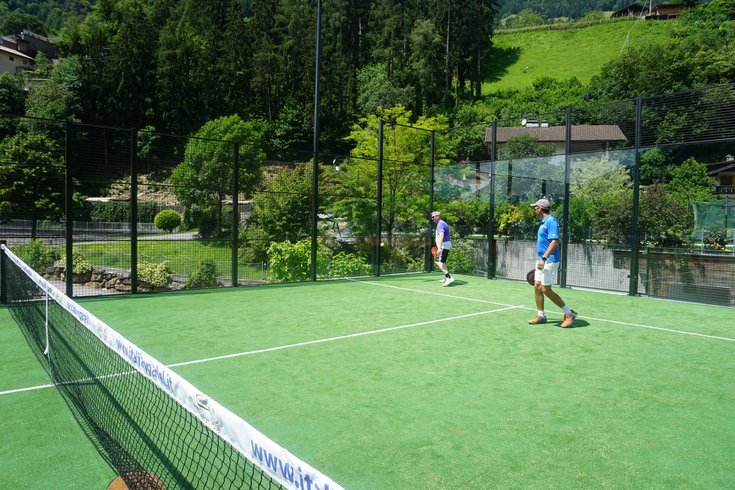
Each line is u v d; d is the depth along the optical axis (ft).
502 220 45.93
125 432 11.47
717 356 19.53
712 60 180.04
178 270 36.29
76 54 205.57
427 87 229.25
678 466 10.51
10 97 168.66
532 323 25.35
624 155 37.29
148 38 188.96
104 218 35.60
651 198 42.80
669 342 21.81
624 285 38.68
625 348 20.67
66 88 173.37
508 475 10.03
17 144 39.27
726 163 125.70
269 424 12.44
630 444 11.56
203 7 241.14
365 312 28.09
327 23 236.02
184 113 186.50
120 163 34.53
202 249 36.99
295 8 226.17
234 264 37.93
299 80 197.67
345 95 194.70
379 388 15.28
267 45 201.87
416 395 14.71
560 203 42.80
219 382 15.67
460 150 115.85
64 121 30.60
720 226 40.73
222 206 37.78
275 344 20.58
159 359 18.19
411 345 20.74
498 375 16.75
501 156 60.23
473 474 10.05
